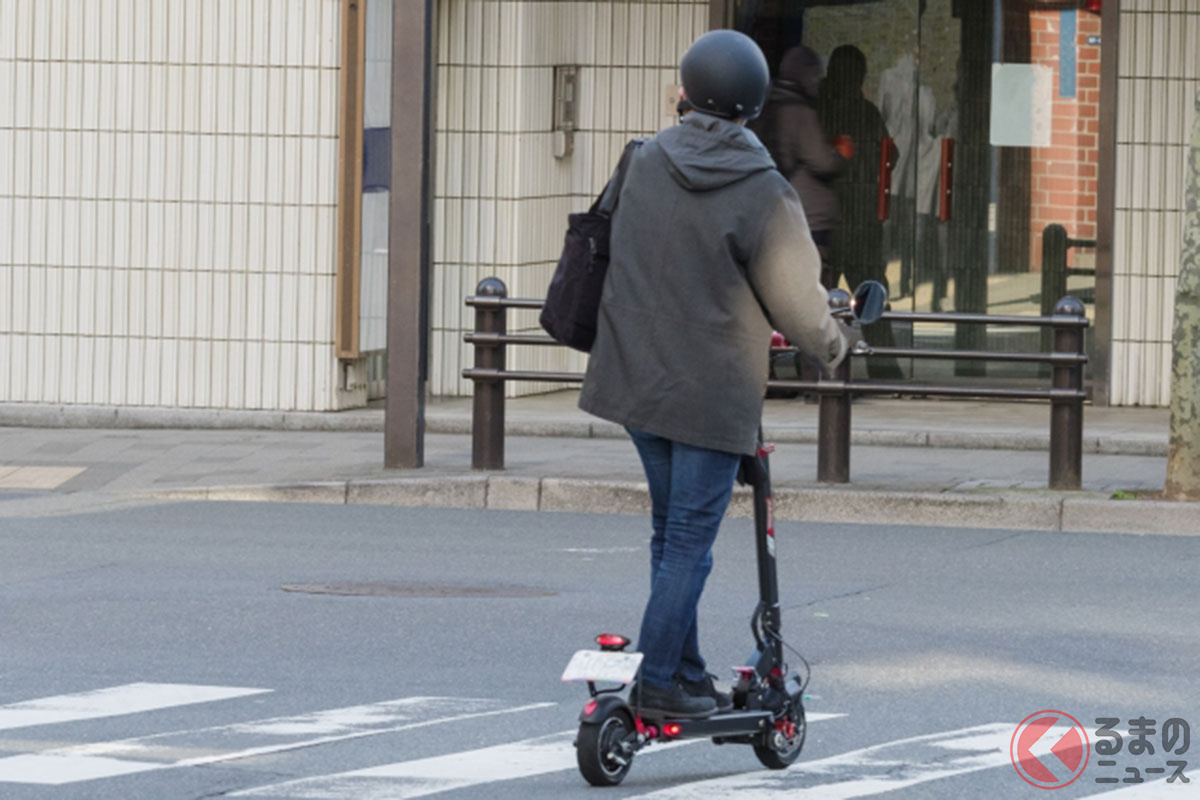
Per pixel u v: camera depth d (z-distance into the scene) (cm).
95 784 1084
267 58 2672
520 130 2798
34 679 1348
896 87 2895
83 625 1528
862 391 2170
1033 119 2859
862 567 1816
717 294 1077
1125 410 2762
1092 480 2220
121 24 2700
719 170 1077
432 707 1273
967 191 2888
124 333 2728
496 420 2253
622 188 1109
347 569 1784
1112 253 2797
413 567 1795
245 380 2709
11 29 2720
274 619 1554
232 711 1259
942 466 2322
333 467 2322
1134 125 2783
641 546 1923
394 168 2259
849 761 1145
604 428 2597
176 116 2697
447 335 2856
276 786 1081
